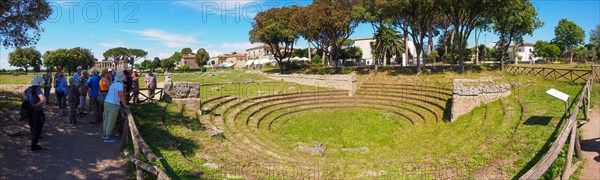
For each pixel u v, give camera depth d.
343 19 37.16
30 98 8.66
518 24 33.44
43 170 7.52
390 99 25.31
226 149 11.09
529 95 17.80
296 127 19.02
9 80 30.42
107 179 7.26
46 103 15.28
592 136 10.22
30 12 15.53
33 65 64.12
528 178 5.64
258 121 18.59
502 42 36.38
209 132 12.69
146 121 12.11
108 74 11.95
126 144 9.30
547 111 13.80
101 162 8.20
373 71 39.22
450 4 31.36
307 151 13.35
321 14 37.31
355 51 78.69
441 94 24.23
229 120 17.08
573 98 15.87
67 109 14.59
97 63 62.50
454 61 57.00
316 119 20.94
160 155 8.79
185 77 39.56
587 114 11.85
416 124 18.94
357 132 18.08
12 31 15.56
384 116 21.66
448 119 18.38
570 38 76.75
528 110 14.45
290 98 25.31
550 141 10.05
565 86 19.53
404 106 23.20
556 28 79.12
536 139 10.48
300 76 34.44
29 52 63.34
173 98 16.45
